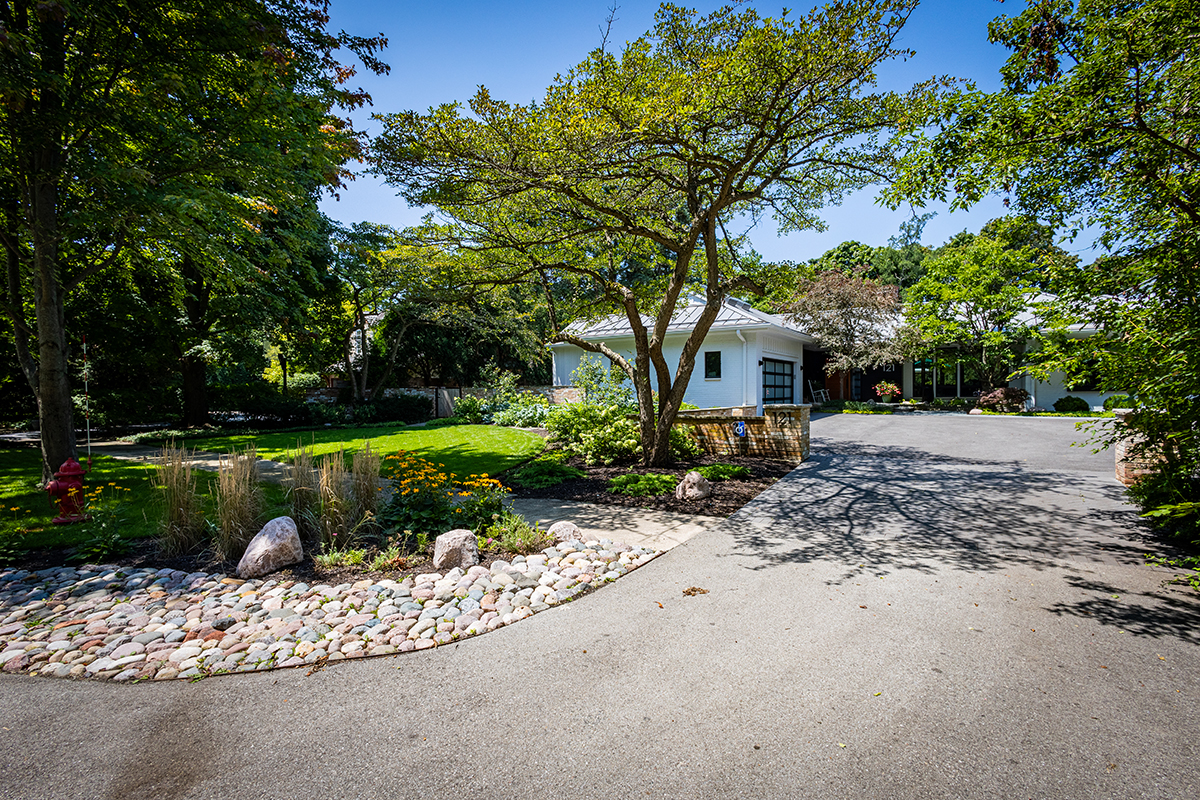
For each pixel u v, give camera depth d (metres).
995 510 6.23
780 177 8.62
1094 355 4.70
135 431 17.05
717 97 6.44
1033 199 4.82
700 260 10.77
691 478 7.00
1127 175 4.33
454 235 8.60
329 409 19.48
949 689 2.74
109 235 8.36
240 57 6.99
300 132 7.43
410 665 3.05
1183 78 3.86
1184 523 4.94
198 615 3.73
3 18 6.23
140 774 2.21
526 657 3.13
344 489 5.30
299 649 3.21
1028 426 13.98
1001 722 2.47
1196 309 4.08
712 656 3.11
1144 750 2.27
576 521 6.07
